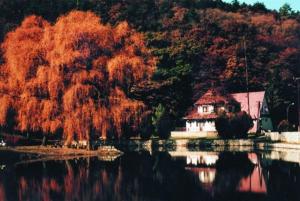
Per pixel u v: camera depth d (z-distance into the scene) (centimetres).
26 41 8331
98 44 8156
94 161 7625
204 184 5225
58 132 8856
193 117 14362
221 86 16412
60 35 8038
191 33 18550
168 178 5722
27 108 7994
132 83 8431
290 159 7512
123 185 5231
